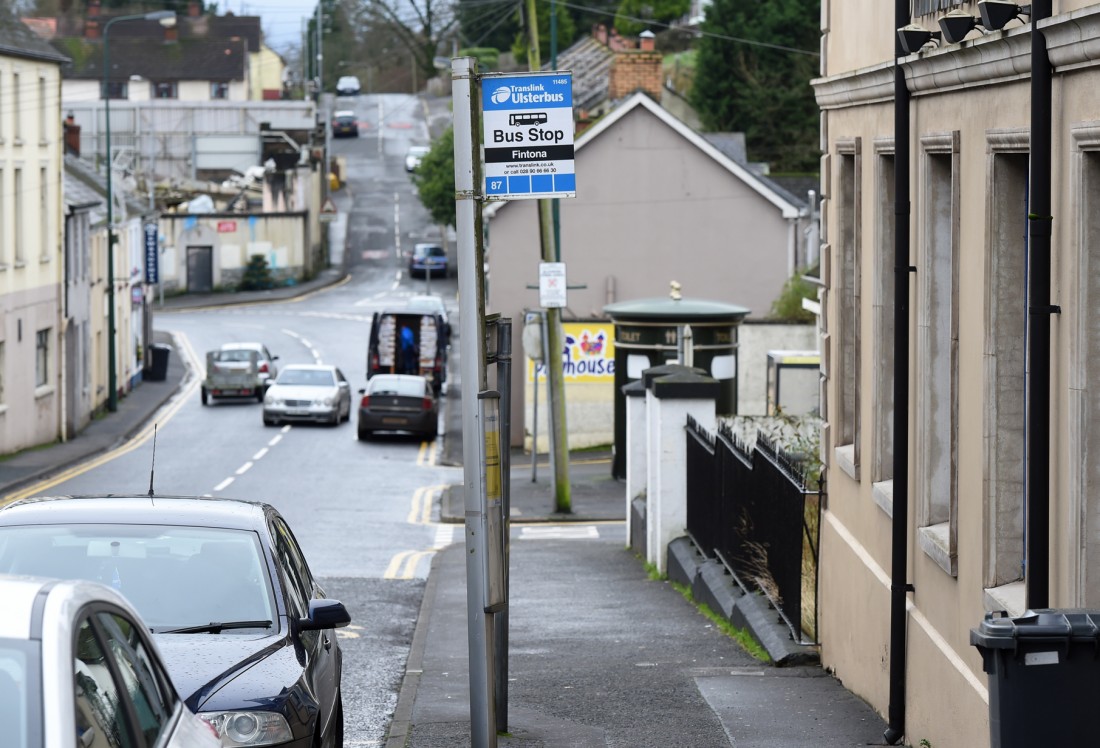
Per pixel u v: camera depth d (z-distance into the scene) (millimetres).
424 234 178750
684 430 35531
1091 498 11648
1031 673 10352
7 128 68938
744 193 75688
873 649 19219
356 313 134125
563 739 17906
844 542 21125
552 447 50562
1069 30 11641
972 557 14875
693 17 183250
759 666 23078
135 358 99250
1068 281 11961
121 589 13609
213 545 14258
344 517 48219
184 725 8914
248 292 149750
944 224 16969
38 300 72250
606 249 75750
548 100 15328
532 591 33719
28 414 69938
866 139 20297
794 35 123750
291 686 12773
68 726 7230
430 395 72562
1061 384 12156
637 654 24766
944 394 16984
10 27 72375
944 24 14641
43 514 14352
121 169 118688
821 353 23562
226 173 177625
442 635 26812
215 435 74875
